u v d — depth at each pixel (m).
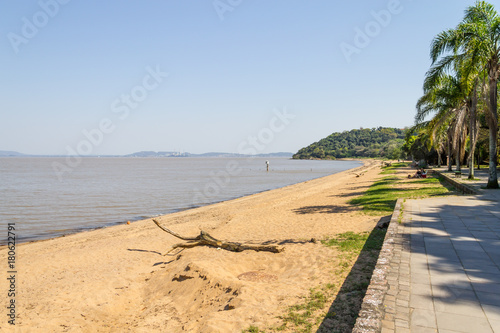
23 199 32.00
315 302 5.44
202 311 6.19
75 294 7.86
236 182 56.25
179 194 37.19
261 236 11.95
